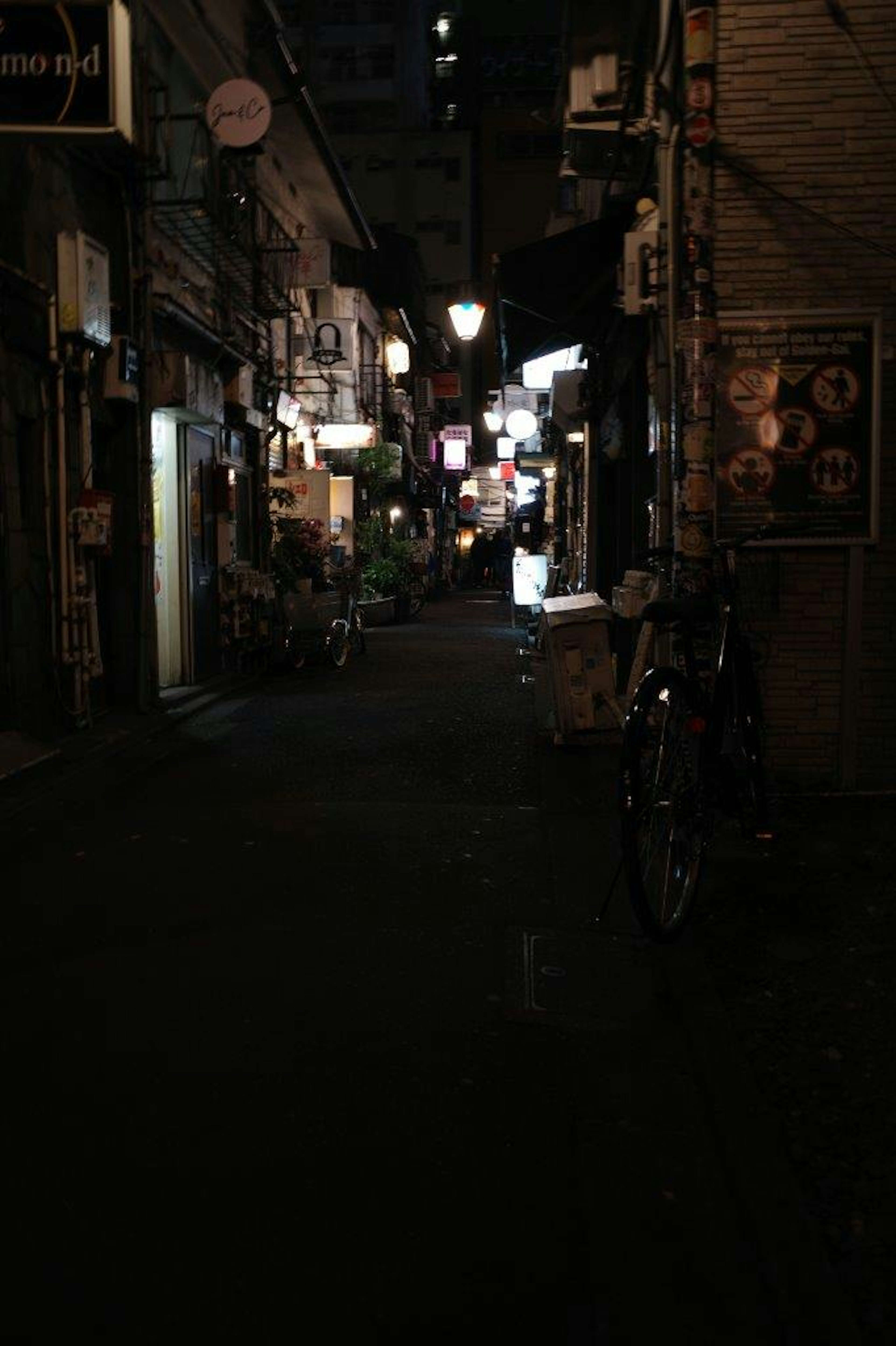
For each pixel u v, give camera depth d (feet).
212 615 47.11
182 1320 8.08
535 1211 9.59
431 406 158.61
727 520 22.30
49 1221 9.30
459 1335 7.99
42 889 18.51
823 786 22.75
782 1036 12.50
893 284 21.93
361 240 76.89
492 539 194.49
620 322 36.09
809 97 21.71
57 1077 11.92
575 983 14.74
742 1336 8.07
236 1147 10.52
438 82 260.21
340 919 17.06
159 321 40.50
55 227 31.37
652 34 28.43
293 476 66.69
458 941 16.20
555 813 23.65
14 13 21.80
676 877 15.49
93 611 33.01
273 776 27.53
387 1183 9.95
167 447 43.70
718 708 17.35
